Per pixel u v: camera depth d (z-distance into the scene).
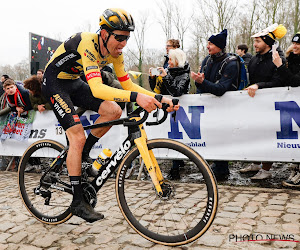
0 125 4.44
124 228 2.11
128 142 1.91
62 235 2.04
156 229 2.05
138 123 1.77
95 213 1.95
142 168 3.55
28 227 2.22
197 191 2.92
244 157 3.12
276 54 2.81
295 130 2.89
